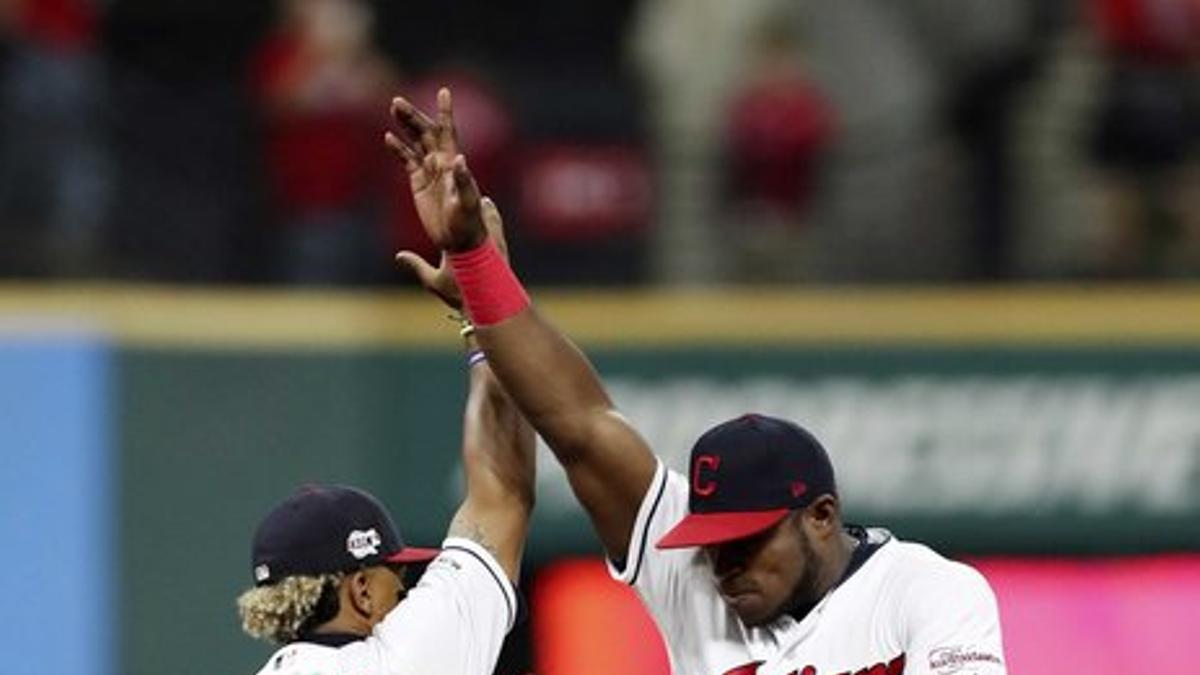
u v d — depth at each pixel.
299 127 40.44
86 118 40.62
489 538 21.28
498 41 44.94
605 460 20.69
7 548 35.97
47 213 40.12
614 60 44.53
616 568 21.00
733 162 39.44
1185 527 36.91
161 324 36.38
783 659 20.23
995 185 40.28
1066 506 36.81
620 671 35.41
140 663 36.06
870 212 39.50
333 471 36.16
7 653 35.84
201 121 42.41
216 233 41.25
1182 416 36.97
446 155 20.38
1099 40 41.09
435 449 36.12
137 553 36.16
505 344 20.48
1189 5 41.19
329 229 40.53
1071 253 40.12
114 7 43.66
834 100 39.53
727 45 39.59
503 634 21.16
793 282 39.28
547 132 42.00
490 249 20.41
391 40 44.97
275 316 36.31
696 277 39.41
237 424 36.25
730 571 20.09
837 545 20.34
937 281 39.59
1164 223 40.56
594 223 40.91
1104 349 36.97
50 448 36.16
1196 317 37.06
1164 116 40.94
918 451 36.72
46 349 36.25
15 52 40.12
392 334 36.25
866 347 36.69
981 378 36.81
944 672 19.73
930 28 40.28
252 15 44.38
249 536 36.16
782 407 36.59
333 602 20.94
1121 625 36.53
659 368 36.44
